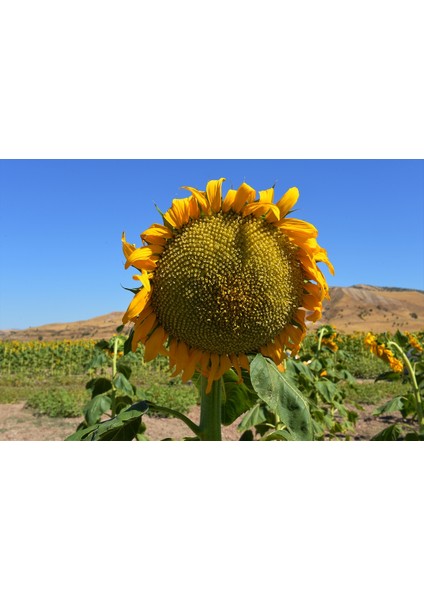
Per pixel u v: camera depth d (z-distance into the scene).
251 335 0.55
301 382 1.66
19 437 2.16
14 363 5.21
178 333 0.55
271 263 0.55
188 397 2.84
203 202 0.55
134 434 0.57
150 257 0.54
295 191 0.57
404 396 1.26
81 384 4.09
